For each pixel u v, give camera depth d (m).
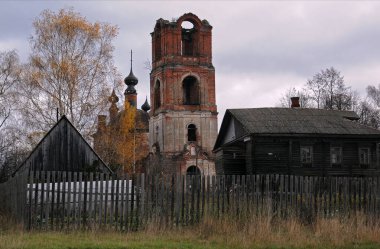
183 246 13.57
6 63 47.66
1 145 51.69
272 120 40.56
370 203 19.25
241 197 18.20
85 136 42.22
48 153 30.03
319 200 18.86
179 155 65.12
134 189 17.50
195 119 67.00
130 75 85.38
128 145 53.56
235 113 42.06
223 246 13.98
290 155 39.56
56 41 42.84
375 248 14.20
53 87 41.94
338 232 15.90
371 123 76.25
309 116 41.91
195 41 68.69
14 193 19.94
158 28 69.62
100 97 43.28
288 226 16.58
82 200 17.30
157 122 68.44
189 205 17.69
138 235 15.69
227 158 41.44
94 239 14.66
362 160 41.19
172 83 66.56
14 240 13.70
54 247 12.87
